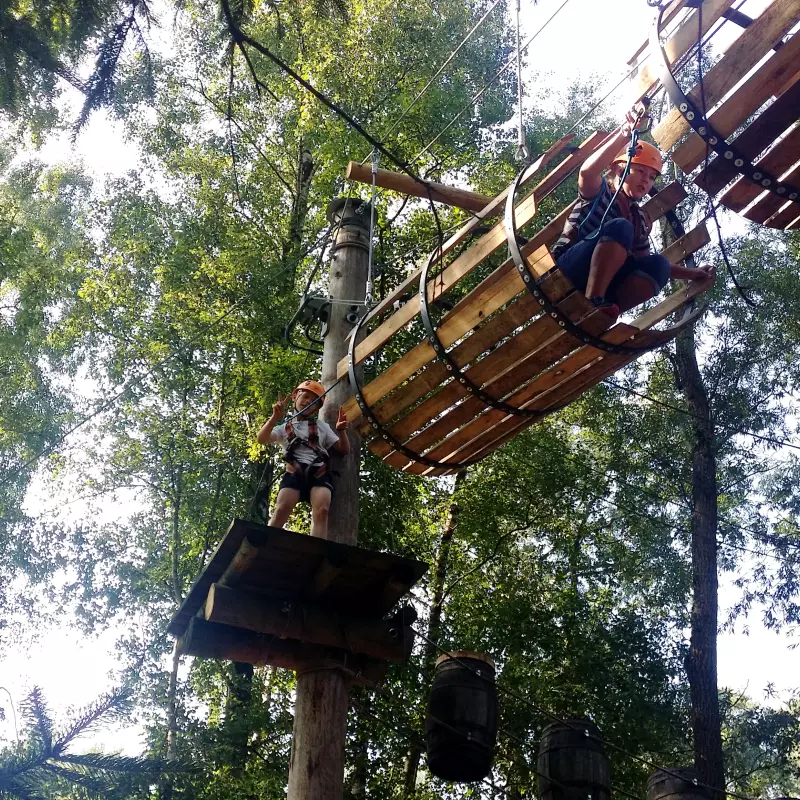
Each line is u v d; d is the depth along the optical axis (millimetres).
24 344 17625
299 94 16453
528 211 6289
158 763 3254
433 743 7812
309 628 6996
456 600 16875
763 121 5402
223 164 17781
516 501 17328
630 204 6383
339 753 7117
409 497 15891
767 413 17672
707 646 15570
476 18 17828
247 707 12641
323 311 8789
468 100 16594
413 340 15047
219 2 4867
